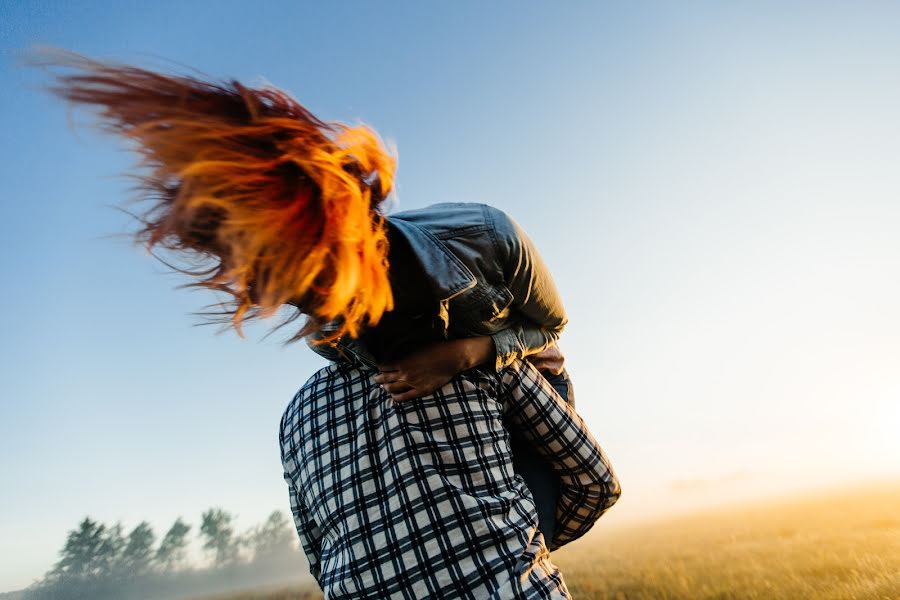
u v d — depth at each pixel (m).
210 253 0.74
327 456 0.92
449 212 0.98
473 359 0.94
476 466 0.87
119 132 0.68
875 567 4.99
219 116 0.68
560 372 1.39
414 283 0.88
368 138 0.82
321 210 0.67
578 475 1.13
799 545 7.05
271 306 0.65
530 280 1.01
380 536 0.81
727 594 5.52
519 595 0.75
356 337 0.86
